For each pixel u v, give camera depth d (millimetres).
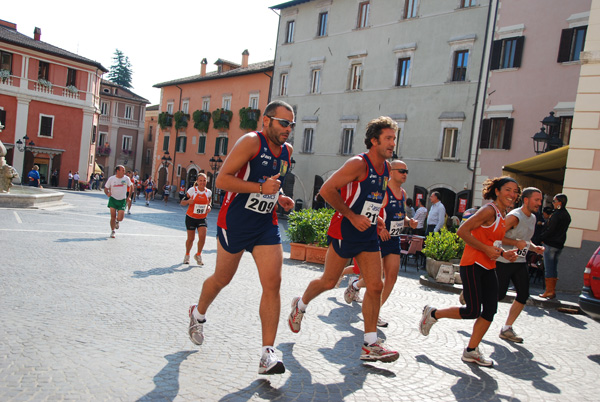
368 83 29094
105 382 3576
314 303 7004
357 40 29922
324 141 31641
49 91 42500
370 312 4402
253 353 4504
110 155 62156
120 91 64625
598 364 5281
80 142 44812
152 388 3527
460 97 24281
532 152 21078
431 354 5035
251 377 3904
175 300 6434
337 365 4391
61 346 4289
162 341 4656
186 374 3850
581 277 11000
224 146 42375
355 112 29734
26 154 42094
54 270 7777
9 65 40500
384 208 6117
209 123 43906
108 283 7172
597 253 6594
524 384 4398
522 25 21500
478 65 23609
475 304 4816
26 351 4102
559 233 8969
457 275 9844
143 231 15602
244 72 39406
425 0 26203
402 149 26750
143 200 42156
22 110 41156
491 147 22656
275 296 3898
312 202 32156
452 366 4703
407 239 12945
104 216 19812
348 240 4418
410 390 3955
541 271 11945
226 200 4027
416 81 26406
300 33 33969
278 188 3750
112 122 61938
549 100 20609
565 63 20078
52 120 42969
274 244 3957
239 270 9281
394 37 27734
